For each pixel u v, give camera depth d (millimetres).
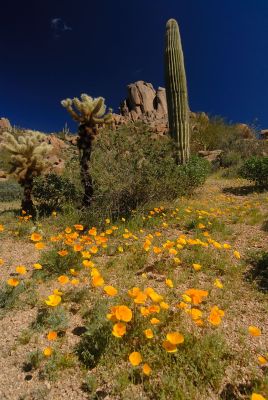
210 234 5551
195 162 9859
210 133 18344
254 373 2455
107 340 2711
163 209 6984
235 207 7148
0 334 3010
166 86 10352
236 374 2467
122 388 2338
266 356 2619
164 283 3898
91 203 6570
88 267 4379
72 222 6457
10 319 3244
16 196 12547
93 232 4742
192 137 18438
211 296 3568
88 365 2580
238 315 3232
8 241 5660
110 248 4973
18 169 7312
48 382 2439
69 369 2559
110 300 3473
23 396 2303
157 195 7438
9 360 2668
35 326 3078
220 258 4531
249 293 3609
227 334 2943
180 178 7969
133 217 6535
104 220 6195
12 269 4449
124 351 2650
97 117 6891
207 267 4289
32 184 7742
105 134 6984
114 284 3893
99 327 2885
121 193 6816
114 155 6766
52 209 7801
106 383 2412
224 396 2275
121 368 2539
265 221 6027
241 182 10625
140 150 6934
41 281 3949
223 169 13656
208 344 2686
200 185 9461
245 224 6051
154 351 2652
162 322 3023
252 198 8305
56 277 4109
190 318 3186
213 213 6500
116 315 2518
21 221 6816
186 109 10188
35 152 7367
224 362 2559
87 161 6809
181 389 2273
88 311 3270
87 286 3861
